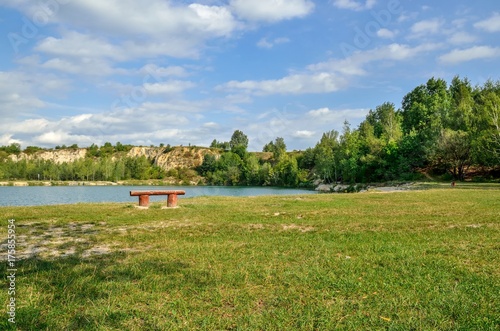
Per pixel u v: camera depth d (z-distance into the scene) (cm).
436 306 576
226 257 878
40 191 8331
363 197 2902
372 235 1170
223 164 16100
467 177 6656
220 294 625
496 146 5438
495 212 1733
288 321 525
